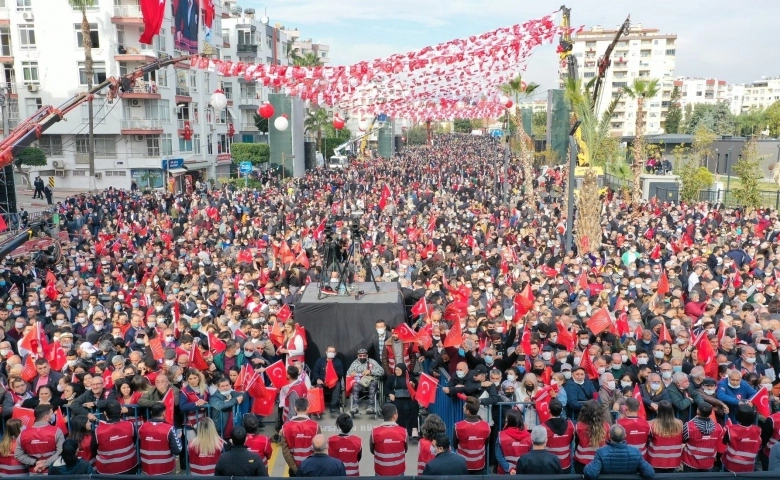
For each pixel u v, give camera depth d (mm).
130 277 18844
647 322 13305
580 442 8164
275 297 15117
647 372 9859
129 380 9258
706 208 32375
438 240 22875
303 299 12477
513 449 7930
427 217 28688
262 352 11711
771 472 6156
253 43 74938
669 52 129625
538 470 6910
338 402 11727
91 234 26625
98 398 9328
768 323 11805
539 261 19969
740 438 8109
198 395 9406
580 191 22859
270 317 12680
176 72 55750
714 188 46531
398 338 11242
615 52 129375
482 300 15102
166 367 9867
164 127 53344
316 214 29203
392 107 21875
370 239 22625
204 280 17000
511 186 47031
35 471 7492
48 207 38062
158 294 15398
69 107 16469
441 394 10484
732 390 9328
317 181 47812
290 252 20094
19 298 14570
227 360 10992
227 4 97625
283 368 10617
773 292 14844
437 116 22422
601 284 15750
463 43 15570
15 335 12883
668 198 41469
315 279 17750
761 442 8695
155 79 51969
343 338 12039
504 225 26141
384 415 8055
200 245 22281
